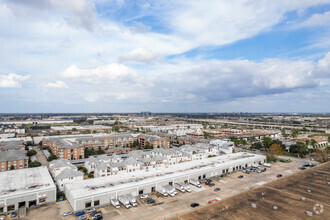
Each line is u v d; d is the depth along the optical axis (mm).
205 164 128500
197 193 95688
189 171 112938
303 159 168375
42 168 114438
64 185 95312
